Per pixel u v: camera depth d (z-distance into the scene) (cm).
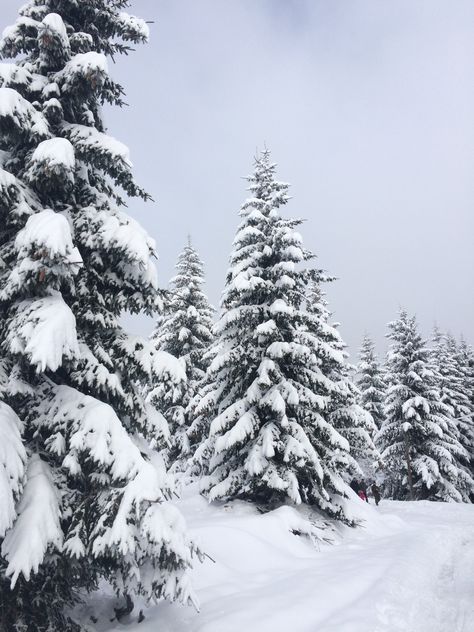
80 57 777
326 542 1358
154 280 803
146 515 602
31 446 682
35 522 564
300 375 1559
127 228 755
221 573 958
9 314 699
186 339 2388
